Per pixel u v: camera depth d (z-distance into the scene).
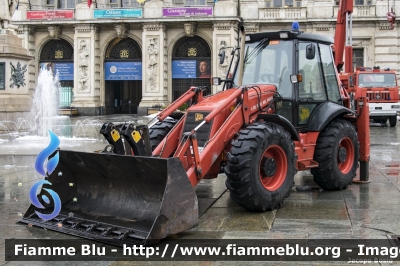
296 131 7.50
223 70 37.12
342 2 16.09
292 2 39.09
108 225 5.84
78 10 38.88
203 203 7.59
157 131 7.91
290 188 7.22
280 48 8.27
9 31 20.20
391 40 37.88
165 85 38.88
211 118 6.78
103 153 6.16
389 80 26.83
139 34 39.41
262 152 6.75
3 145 16.41
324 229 6.00
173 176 5.56
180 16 37.53
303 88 8.20
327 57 9.01
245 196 6.61
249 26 38.16
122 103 44.34
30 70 40.12
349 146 8.76
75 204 6.69
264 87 7.77
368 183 9.27
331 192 8.41
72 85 40.69
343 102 9.50
